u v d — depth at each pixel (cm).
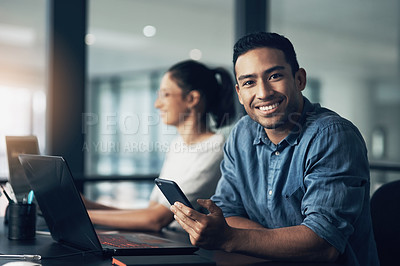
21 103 506
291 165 133
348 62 348
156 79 678
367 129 349
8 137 157
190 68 197
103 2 595
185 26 620
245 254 113
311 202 121
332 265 112
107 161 376
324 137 125
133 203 342
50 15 268
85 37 274
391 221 157
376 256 139
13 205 145
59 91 266
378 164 288
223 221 111
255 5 319
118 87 647
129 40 636
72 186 115
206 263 107
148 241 136
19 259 117
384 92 350
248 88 129
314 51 343
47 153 269
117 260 109
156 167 395
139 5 605
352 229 118
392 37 350
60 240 139
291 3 334
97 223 176
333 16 346
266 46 126
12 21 566
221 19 595
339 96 349
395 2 349
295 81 130
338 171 121
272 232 115
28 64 634
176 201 114
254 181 145
